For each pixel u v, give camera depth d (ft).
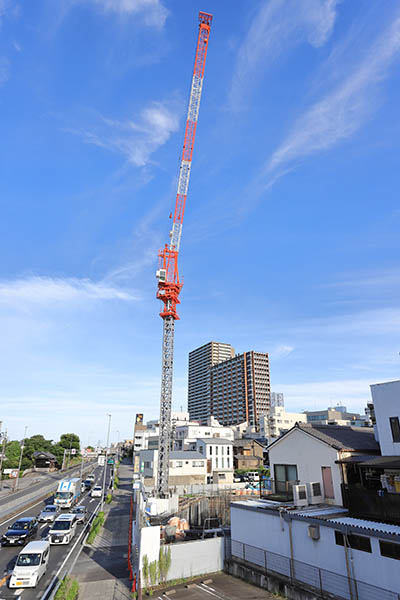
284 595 56.08
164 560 64.54
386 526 50.52
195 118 216.54
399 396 64.80
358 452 71.26
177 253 201.36
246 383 620.49
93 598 57.36
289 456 81.56
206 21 203.82
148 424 467.11
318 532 55.62
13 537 87.51
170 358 179.01
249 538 69.00
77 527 110.52
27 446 354.13
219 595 57.31
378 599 46.01
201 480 227.81
